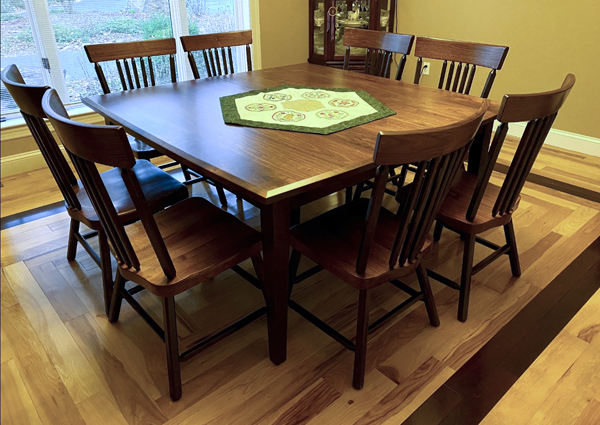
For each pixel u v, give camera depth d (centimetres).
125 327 174
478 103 187
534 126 139
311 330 173
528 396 144
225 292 194
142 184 186
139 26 340
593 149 320
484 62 212
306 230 154
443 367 155
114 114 177
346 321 177
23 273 204
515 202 167
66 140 109
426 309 171
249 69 276
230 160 132
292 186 116
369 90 207
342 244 147
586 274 201
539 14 315
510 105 127
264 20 383
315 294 192
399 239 128
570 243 224
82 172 114
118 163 105
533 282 197
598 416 137
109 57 226
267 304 147
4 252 219
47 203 264
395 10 393
